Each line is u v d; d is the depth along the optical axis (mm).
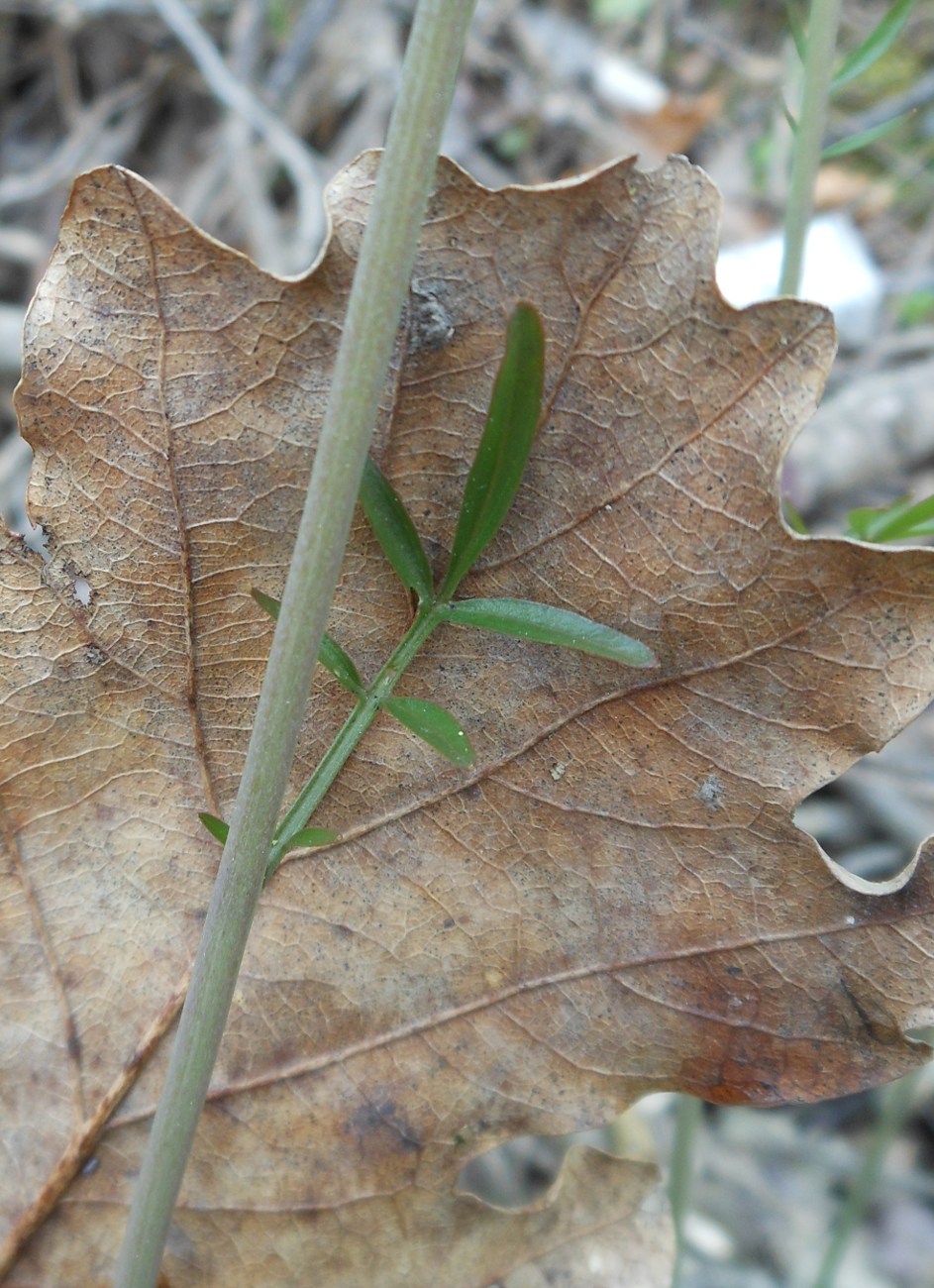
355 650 145
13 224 466
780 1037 146
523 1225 151
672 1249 151
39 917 146
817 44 162
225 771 147
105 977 147
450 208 137
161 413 140
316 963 149
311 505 113
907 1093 238
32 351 138
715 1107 324
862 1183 247
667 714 145
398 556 129
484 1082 149
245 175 422
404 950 149
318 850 149
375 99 468
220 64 437
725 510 140
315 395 140
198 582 143
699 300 137
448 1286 150
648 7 596
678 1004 148
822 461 404
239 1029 149
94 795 146
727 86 582
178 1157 125
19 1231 145
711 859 146
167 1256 147
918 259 479
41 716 144
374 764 147
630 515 141
